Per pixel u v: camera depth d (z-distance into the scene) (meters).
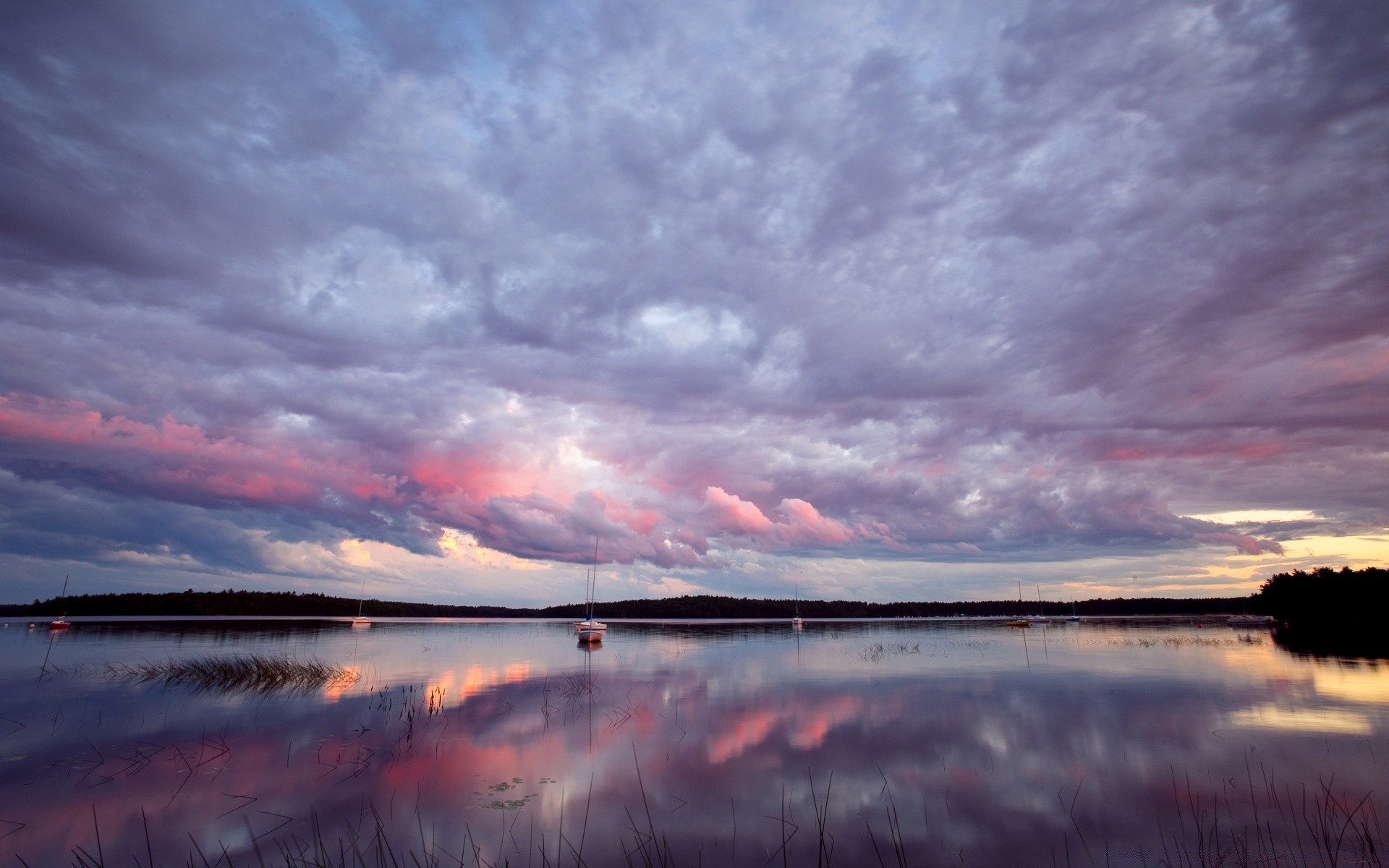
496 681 40.84
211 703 31.70
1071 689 35.56
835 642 82.94
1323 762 20.28
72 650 62.59
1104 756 21.27
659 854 13.81
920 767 20.08
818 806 16.66
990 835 14.73
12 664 48.75
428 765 20.64
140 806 17.00
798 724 26.66
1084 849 13.92
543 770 20.05
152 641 75.75
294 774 19.69
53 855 14.16
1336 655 53.06
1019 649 65.56
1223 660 50.00
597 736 24.50
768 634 108.81
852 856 13.72
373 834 14.99
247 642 75.88
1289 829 14.89
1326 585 88.06
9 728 26.05
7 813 16.53
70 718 28.14
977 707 30.44
